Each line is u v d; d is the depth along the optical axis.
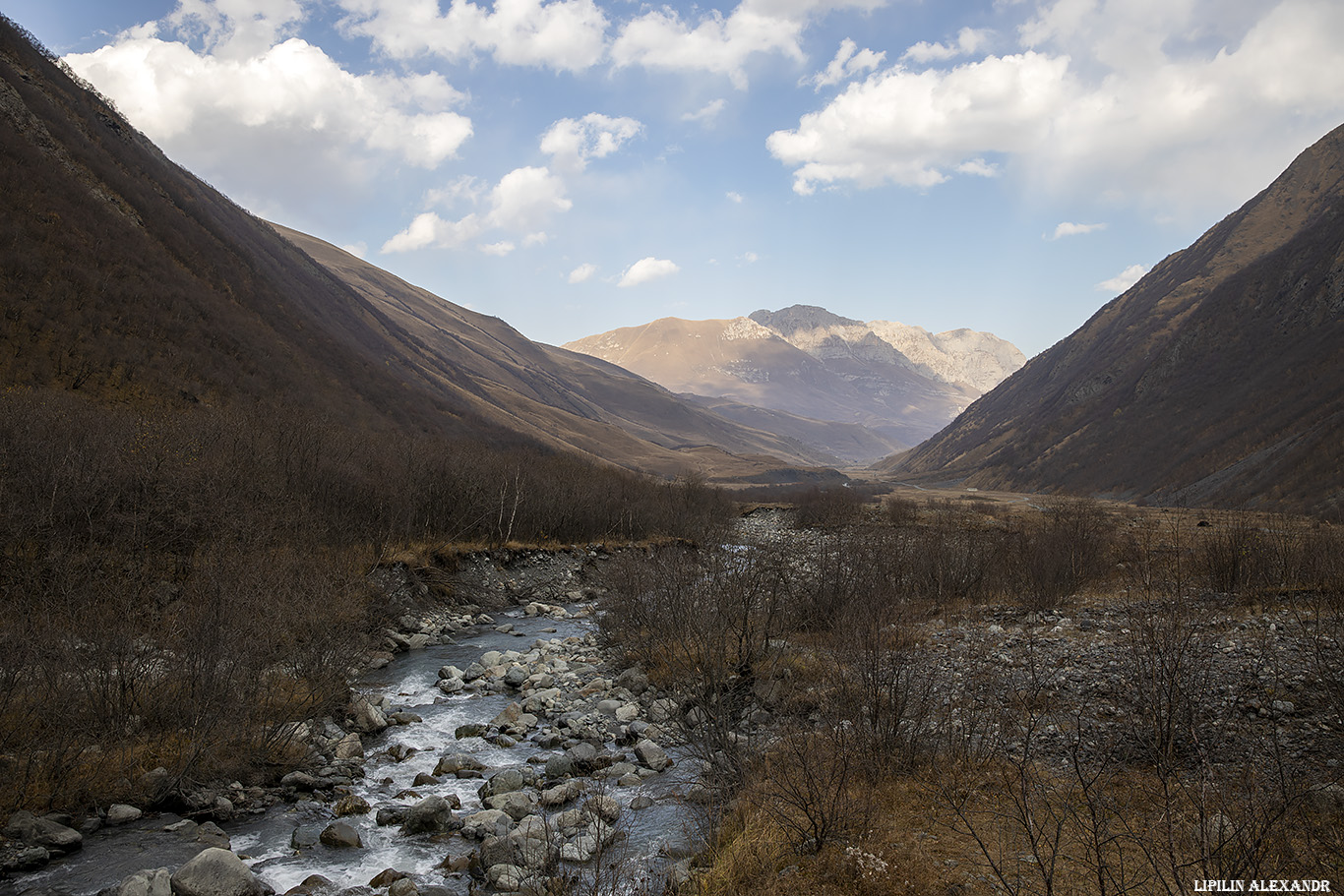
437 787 15.89
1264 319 147.62
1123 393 175.12
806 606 23.00
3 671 14.12
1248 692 14.82
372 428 89.19
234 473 31.88
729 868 9.58
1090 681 16.92
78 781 13.55
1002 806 10.98
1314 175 197.25
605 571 37.31
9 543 22.50
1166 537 43.00
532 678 24.52
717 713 15.92
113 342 62.44
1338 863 7.90
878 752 12.70
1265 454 104.69
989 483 195.62
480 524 48.34
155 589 23.20
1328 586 23.09
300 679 19.28
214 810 13.81
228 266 105.00
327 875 11.91
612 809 13.59
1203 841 7.57
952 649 20.52
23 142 77.12
